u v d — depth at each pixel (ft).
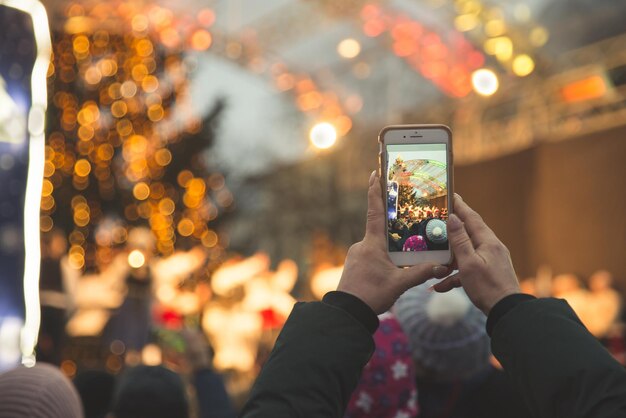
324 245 62.49
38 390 5.31
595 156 44.50
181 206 61.36
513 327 4.03
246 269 49.44
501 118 50.16
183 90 58.03
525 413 8.27
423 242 5.27
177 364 11.80
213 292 49.80
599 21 46.47
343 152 65.77
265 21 58.59
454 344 8.21
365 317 4.32
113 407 10.25
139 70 54.70
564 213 46.29
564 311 4.04
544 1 48.70
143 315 32.86
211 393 11.63
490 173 50.80
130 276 33.14
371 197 4.60
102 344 32.45
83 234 54.24
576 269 45.62
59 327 26.73
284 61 62.08
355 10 53.88
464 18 47.78
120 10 50.11
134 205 56.75
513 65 46.83
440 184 5.34
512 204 49.47
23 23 9.01
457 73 51.65
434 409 8.36
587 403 3.78
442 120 53.67
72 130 53.42
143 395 10.14
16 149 8.95
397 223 5.28
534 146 47.70
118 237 56.18
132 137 55.77
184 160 61.57
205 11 55.52
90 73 53.21
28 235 8.95
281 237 73.05
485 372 8.38
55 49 51.01
